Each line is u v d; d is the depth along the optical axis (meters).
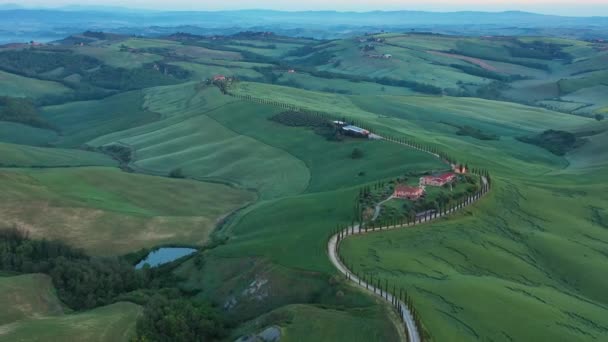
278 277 107.94
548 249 126.00
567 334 89.12
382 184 151.62
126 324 98.88
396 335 81.38
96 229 145.88
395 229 123.25
